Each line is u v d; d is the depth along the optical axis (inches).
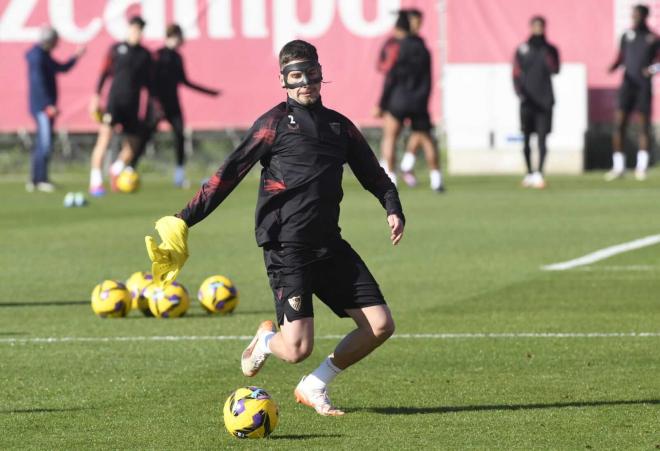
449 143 3093.0
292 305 764.6
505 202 2370.8
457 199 2438.5
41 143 2731.3
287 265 764.6
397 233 781.9
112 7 2992.1
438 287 1379.2
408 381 906.7
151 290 1206.9
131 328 1141.7
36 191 2706.7
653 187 2679.6
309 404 807.7
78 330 1131.3
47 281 1440.7
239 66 3004.4
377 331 773.9
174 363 981.2
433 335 1094.4
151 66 2613.2
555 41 3038.9
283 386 896.9
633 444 725.9
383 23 2987.2
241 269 1539.1
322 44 2994.6
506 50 3029.0
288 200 762.8
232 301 1221.7
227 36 2999.5
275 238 765.9
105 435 755.4
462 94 3056.1
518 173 3085.6
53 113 2709.2
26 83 2997.0
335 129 771.4
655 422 777.6
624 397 847.1
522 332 1104.8
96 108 2573.8
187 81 2694.4
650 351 1011.9
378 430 762.2
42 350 1036.5
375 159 788.0
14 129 3006.9
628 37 2854.3
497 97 3056.1
